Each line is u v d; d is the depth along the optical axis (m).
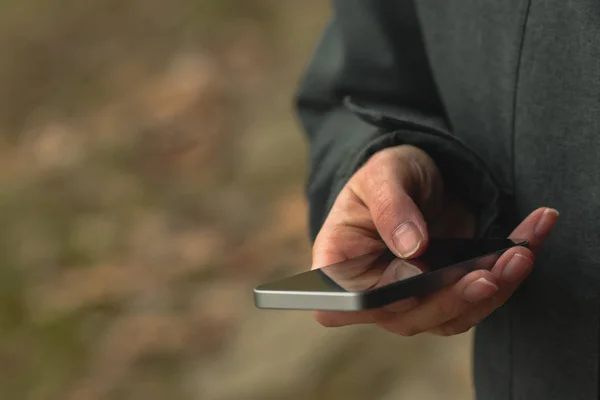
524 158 1.05
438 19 1.14
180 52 6.60
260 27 6.60
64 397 3.79
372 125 1.13
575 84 1.00
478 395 1.18
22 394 3.88
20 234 4.87
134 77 6.45
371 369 3.23
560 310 1.05
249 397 3.40
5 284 4.41
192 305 4.21
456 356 3.11
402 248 0.91
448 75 1.15
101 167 5.49
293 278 0.84
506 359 1.12
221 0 6.79
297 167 5.23
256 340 3.70
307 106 1.39
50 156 5.69
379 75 1.30
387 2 1.27
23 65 6.62
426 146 1.07
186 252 4.67
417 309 0.89
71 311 4.22
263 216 4.92
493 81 1.08
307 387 3.31
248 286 4.30
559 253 1.04
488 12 1.07
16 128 6.24
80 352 4.01
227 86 6.10
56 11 6.94
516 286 0.92
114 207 5.15
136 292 4.35
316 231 1.26
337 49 1.38
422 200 1.06
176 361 3.84
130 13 6.95
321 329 3.52
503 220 1.08
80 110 6.24
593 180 1.00
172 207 5.12
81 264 4.64
